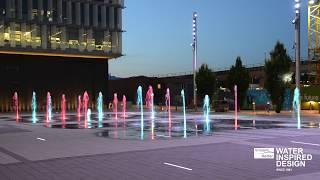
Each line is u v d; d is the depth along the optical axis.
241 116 42.03
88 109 68.38
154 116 44.62
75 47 71.06
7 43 64.81
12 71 66.69
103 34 73.94
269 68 47.66
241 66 62.22
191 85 87.62
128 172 11.59
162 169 11.92
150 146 17.23
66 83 71.19
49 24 68.44
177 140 19.39
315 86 53.75
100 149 16.59
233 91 62.06
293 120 34.47
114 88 105.12
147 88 95.31
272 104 52.16
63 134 23.75
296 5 36.94
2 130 27.28
